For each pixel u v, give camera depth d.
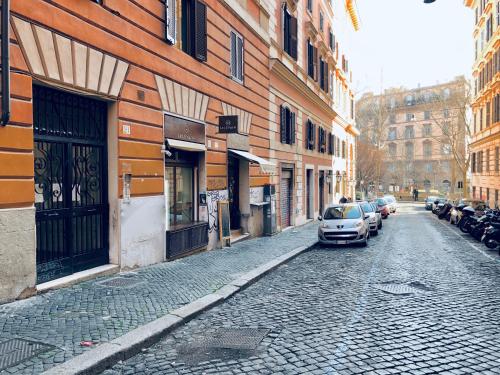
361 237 14.89
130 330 5.39
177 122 10.55
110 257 8.64
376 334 5.59
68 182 7.66
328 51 30.06
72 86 7.30
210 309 6.84
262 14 16.89
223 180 13.38
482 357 4.82
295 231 19.48
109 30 8.10
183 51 11.15
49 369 4.21
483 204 23.42
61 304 6.36
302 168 23.48
